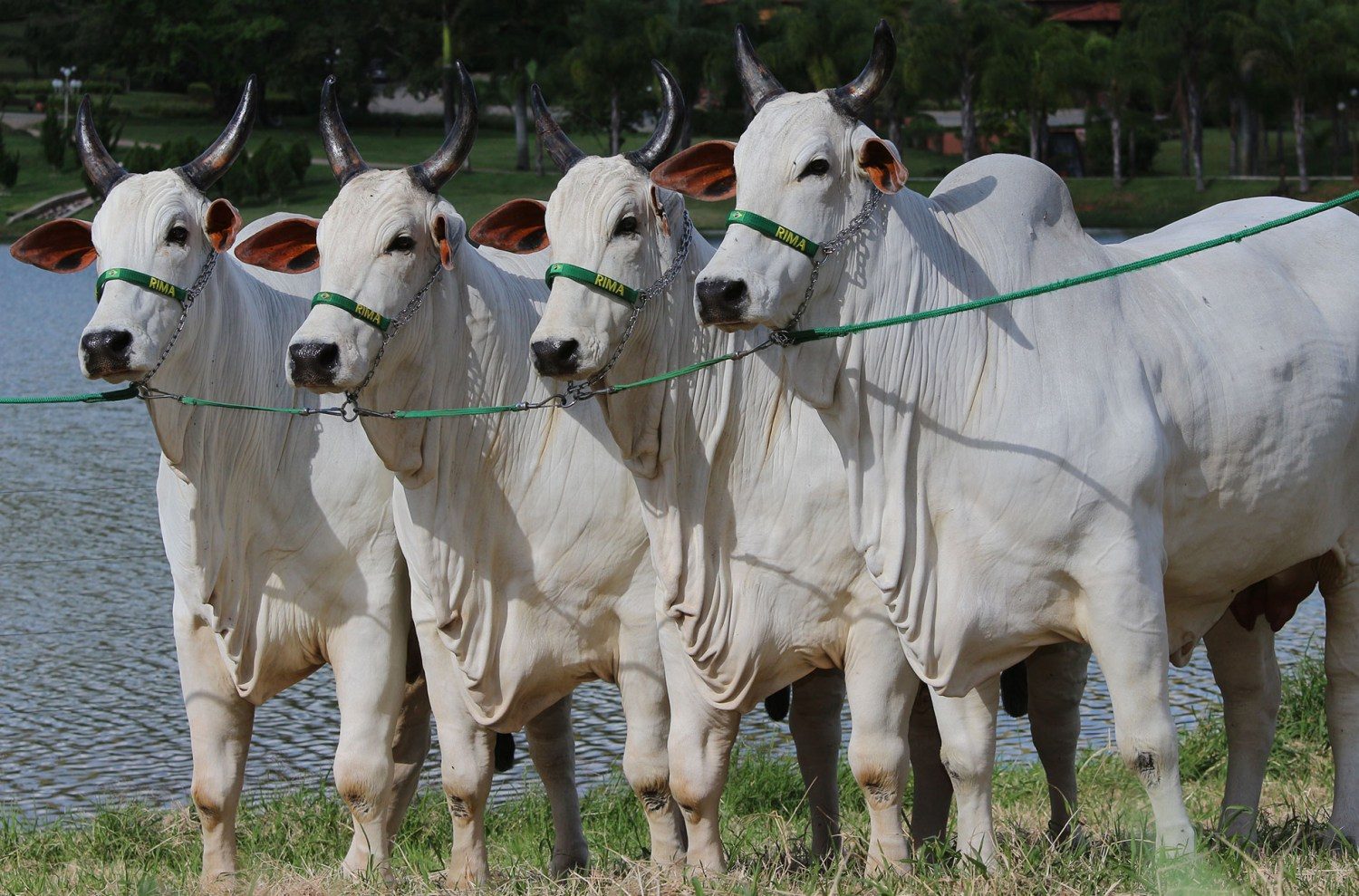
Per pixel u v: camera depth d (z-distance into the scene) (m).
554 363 7.62
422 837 10.51
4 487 23.25
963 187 7.94
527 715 8.62
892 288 7.51
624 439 7.96
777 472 7.93
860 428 7.59
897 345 7.52
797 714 8.98
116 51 101.12
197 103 103.31
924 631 7.62
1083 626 7.60
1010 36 74.50
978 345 7.57
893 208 7.53
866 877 7.65
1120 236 62.12
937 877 7.49
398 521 8.39
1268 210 8.83
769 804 11.03
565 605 8.37
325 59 93.06
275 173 65.62
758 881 7.61
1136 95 81.00
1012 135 82.19
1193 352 7.90
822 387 7.52
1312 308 8.43
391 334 7.96
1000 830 8.97
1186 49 73.06
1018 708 9.16
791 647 8.03
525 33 85.56
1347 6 75.19
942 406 7.56
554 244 7.75
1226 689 9.24
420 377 8.14
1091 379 7.55
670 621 8.12
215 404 8.35
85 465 24.98
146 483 23.69
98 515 21.62
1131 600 7.43
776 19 77.69
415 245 8.01
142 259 8.23
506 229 8.41
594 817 10.82
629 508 8.28
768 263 7.25
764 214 7.26
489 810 11.55
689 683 8.13
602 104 74.31
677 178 7.94
